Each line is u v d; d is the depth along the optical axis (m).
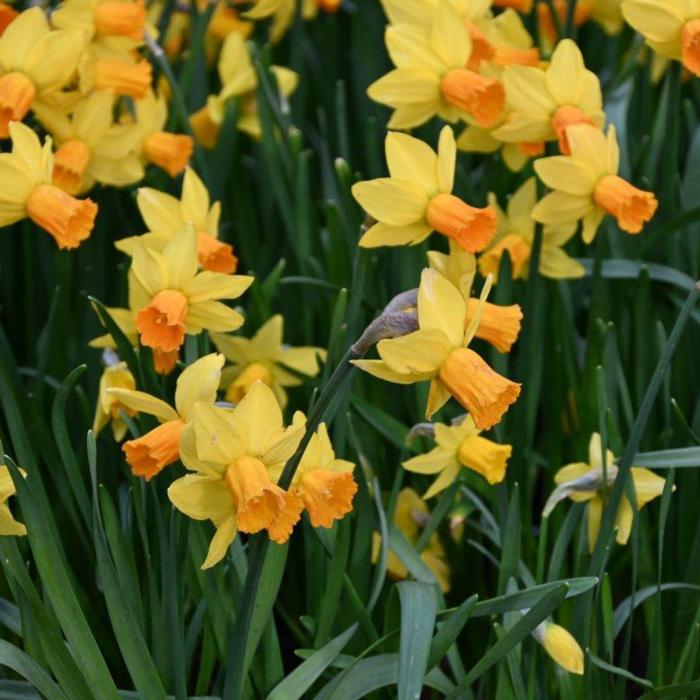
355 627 1.74
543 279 1.85
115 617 1.69
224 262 1.79
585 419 1.85
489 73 1.85
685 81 1.99
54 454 1.78
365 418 1.82
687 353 1.86
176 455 1.66
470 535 1.84
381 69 2.01
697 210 1.84
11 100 1.77
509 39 1.89
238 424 1.63
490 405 1.65
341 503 1.67
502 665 1.73
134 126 1.83
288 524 1.64
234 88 1.96
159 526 1.71
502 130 1.80
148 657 1.69
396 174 1.74
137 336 1.79
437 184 1.74
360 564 1.77
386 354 1.64
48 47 1.78
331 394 1.65
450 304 1.65
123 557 1.72
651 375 1.86
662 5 1.79
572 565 1.84
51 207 1.74
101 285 1.89
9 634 1.78
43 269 1.89
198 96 1.99
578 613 1.76
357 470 1.76
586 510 1.79
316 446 1.67
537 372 1.83
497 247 1.83
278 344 1.84
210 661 1.74
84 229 1.75
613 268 1.87
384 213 1.74
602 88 2.03
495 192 1.91
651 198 1.78
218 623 1.73
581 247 1.92
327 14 2.05
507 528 1.75
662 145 1.91
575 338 1.89
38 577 1.77
